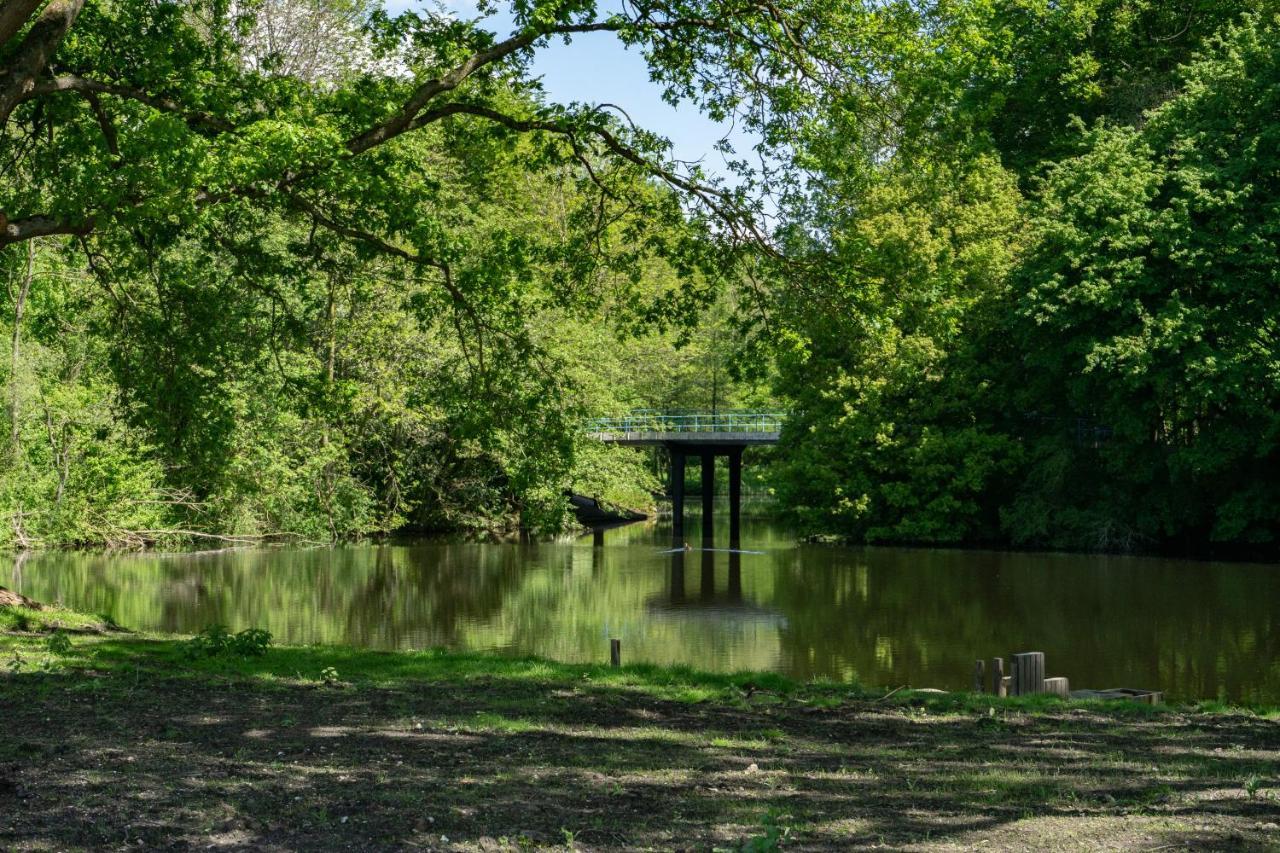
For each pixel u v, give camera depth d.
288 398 19.56
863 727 9.85
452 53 15.51
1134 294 34.25
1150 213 33.91
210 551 37.31
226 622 23.36
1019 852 5.64
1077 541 38.91
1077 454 39.88
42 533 35.94
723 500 78.19
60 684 10.68
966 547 40.16
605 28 15.13
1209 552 37.41
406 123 14.73
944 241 35.81
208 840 5.57
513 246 17.45
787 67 15.23
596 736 8.84
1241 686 17.67
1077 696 14.32
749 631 23.27
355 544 41.16
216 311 17.61
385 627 23.48
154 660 13.12
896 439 40.97
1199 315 32.91
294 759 7.47
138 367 17.73
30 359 29.81
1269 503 35.53
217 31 16.45
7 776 6.63
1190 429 37.31
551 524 23.25
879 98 15.50
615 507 52.56
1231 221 33.00
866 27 14.88
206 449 18.28
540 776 7.17
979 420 41.72
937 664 19.78
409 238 16.38
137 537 37.00
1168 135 36.12
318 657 14.12
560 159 17.16
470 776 7.09
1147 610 25.39
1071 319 34.44
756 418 59.81
